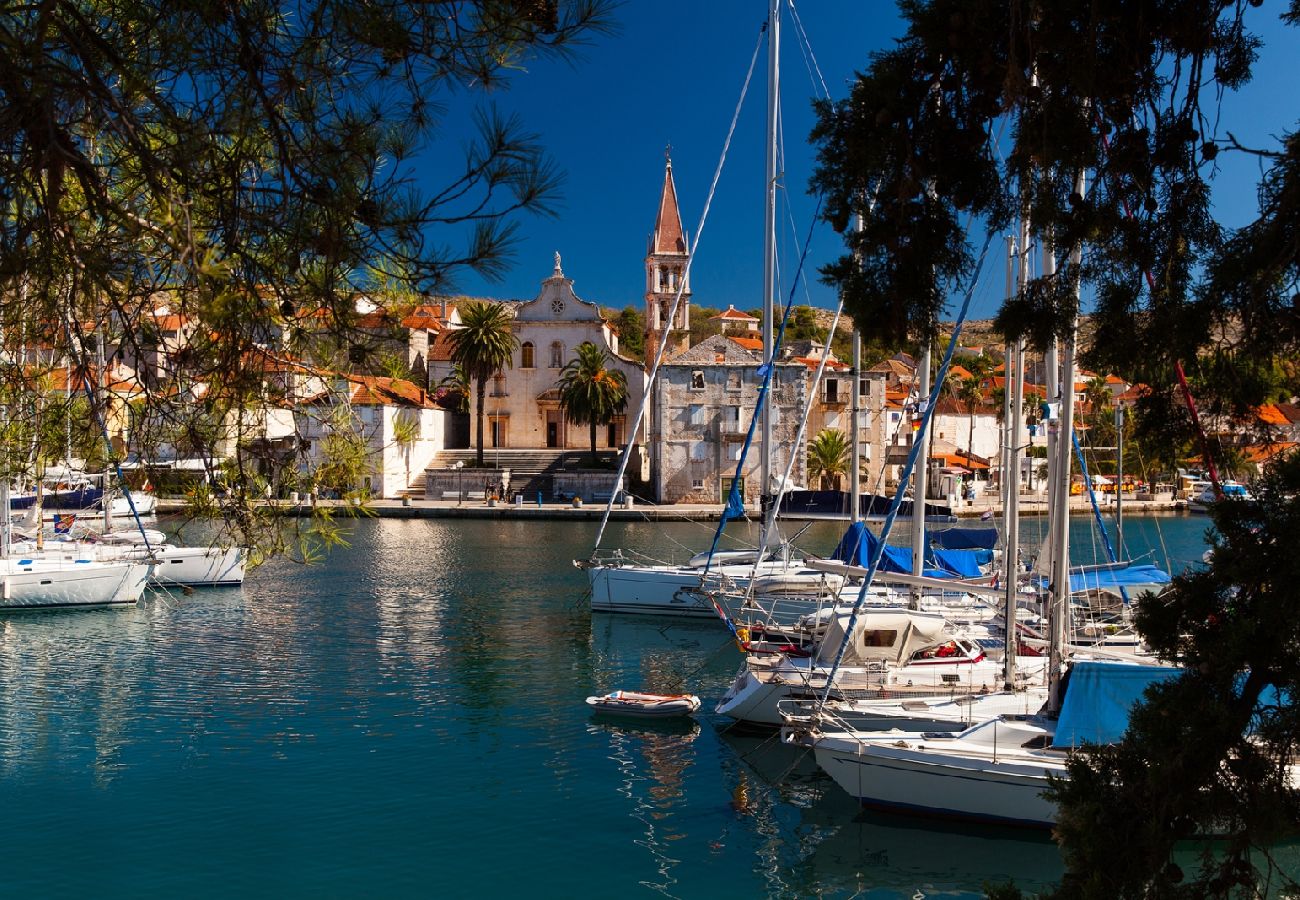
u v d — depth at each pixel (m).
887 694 21.17
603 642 32.72
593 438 90.06
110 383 6.43
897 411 96.88
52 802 18.12
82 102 5.20
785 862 16.11
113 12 5.20
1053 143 5.89
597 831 17.16
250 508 6.80
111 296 5.61
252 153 5.34
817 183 6.47
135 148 4.95
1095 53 5.86
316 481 7.06
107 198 5.18
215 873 15.39
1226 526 6.27
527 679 27.55
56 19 4.82
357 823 17.34
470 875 15.48
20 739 21.70
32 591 36.59
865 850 16.58
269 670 28.22
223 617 36.16
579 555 54.50
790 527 70.38
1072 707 17.16
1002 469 30.81
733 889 15.25
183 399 6.12
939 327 6.53
